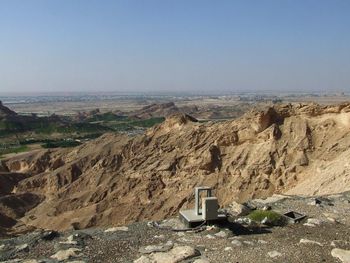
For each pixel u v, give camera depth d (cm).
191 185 5878
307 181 4741
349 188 3538
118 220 5719
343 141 5134
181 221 1716
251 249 1386
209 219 1631
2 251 1402
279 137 5703
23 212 6750
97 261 1305
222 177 5747
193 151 6325
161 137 7162
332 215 1809
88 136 13188
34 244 1452
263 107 6156
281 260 1291
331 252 1352
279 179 5216
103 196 6469
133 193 6206
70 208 6431
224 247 1405
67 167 7625
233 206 1950
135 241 1479
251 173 5472
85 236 1527
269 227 1645
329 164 4722
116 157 7312
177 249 1371
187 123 7169
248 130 5978
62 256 1335
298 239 1495
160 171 6325
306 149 5331
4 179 7838
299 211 1873
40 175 7844
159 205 5772
